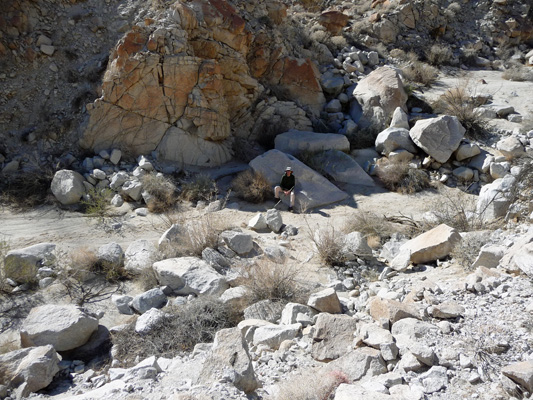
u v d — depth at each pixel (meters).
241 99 16.78
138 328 6.92
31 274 9.08
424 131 14.96
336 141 15.82
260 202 13.66
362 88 18.27
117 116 14.68
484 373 4.39
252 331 6.32
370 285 8.25
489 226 10.25
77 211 12.84
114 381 5.22
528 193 10.49
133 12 16.62
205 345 6.25
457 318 5.60
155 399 4.35
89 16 16.72
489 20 27.67
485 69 24.95
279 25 19.25
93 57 16.28
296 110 17.66
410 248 9.05
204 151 15.40
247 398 4.25
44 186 13.64
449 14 27.20
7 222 12.14
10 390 5.40
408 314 5.77
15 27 15.85
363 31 24.92
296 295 7.79
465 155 14.80
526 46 27.61
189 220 12.20
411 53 23.59
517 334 4.95
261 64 17.88
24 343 6.68
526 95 19.20
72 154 14.76
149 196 13.05
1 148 14.74
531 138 15.00
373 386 4.27
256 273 8.19
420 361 4.70
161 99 14.87
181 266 8.73
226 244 10.28
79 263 9.45
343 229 11.60
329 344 5.43
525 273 6.38
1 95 15.35
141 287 9.02
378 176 15.12
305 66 18.36
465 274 7.69
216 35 16.11
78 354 6.77
